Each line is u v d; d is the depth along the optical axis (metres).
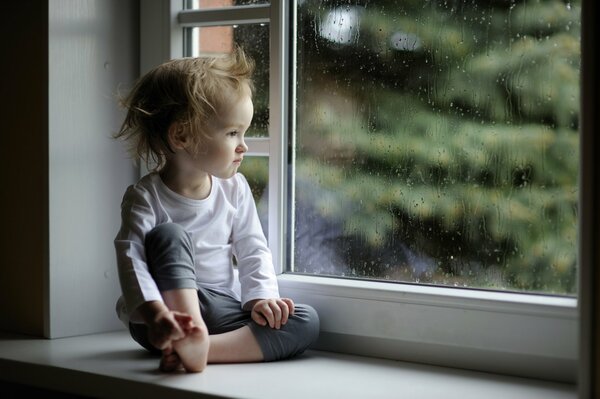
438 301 1.27
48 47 1.46
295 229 1.48
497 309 1.22
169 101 1.34
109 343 1.46
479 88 1.27
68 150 1.50
